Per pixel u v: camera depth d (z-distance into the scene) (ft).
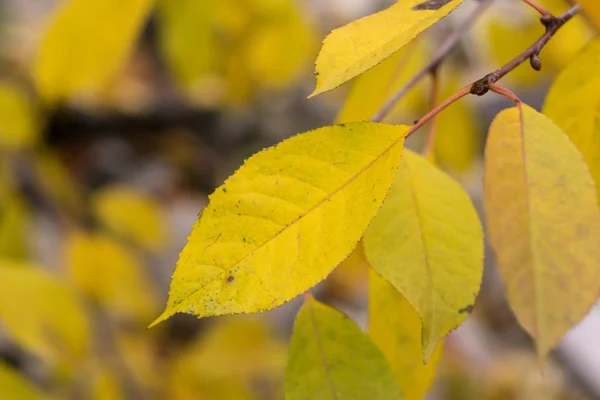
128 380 3.40
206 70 3.29
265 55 3.43
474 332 5.26
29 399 2.36
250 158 1.62
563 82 1.81
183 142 5.58
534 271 1.63
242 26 3.35
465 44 3.38
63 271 3.94
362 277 4.53
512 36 2.55
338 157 1.62
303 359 1.75
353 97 2.03
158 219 4.16
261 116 5.49
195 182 5.74
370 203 1.61
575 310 1.62
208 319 4.70
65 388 2.88
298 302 5.01
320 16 4.56
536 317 1.62
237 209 1.61
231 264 1.60
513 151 1.66
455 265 1.70
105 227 4.04
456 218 1.72
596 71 1.80
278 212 1.62
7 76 4.41
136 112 5.36
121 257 3.68
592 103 1.80
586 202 1.64
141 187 5.51
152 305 3.88
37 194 3.98
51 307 2.69
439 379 4.78
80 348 2.76
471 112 3.53
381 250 1.71
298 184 1.62
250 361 3.66
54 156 4.58
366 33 1.62
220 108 5.44
